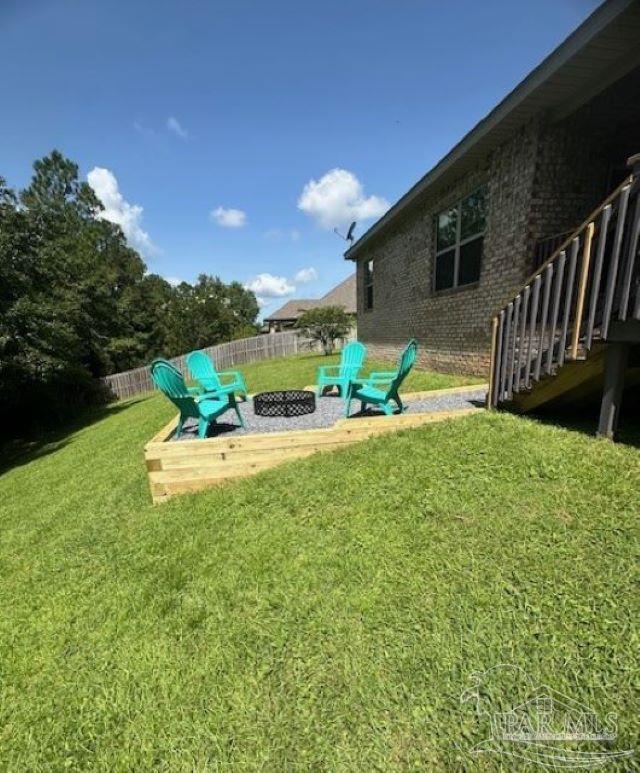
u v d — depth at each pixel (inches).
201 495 129.1
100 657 71.3
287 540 92.5
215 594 80.6
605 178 205.9
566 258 110.9
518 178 208.7
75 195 1000.9
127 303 896.3
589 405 140.3
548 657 55.5
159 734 55.8
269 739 52.7
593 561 68.3
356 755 49.2
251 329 1270.9
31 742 58.6
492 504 88.8
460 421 136.1
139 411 395.5
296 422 186.2
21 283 374.9
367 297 475.5
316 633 66.9
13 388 390.3
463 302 267.4
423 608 67.1
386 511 95.0
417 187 291.4
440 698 53.7
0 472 289.7
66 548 117.9
